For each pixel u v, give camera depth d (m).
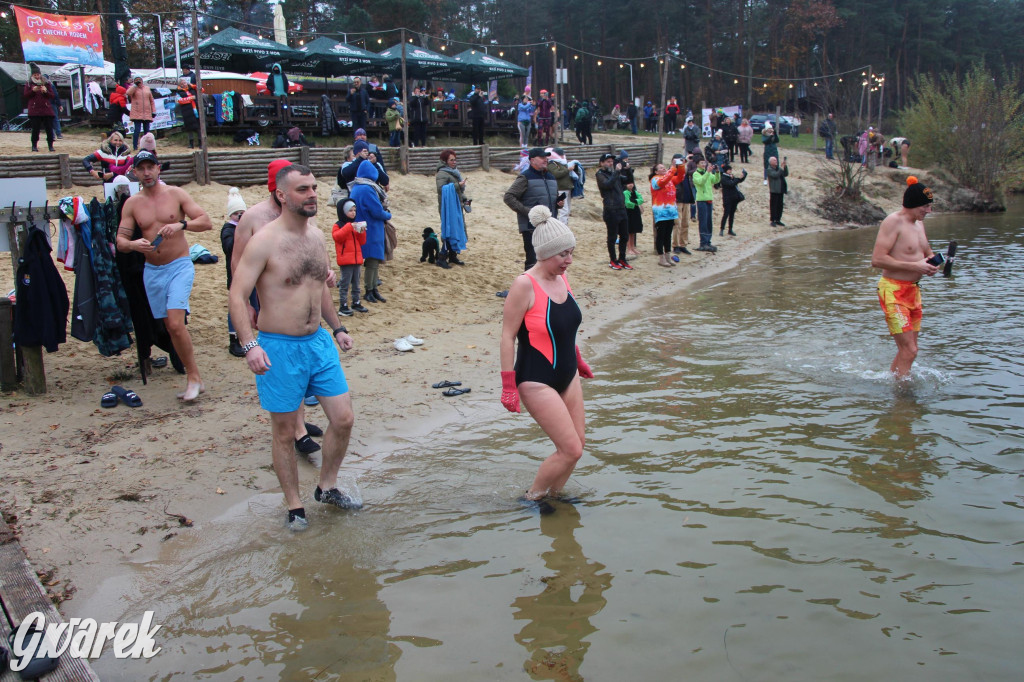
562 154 12.35
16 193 5.87
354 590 3.74
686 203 14.51
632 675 3.07
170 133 18.64
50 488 4.65
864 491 4.73
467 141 23.41
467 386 6.96
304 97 23.98
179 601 3.63
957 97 27.72
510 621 3.46
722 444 5.53
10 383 6.17
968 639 3.27
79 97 20.28
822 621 3.42
